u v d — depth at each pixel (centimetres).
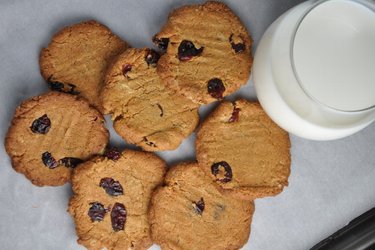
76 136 49
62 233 50
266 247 51
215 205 50
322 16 43
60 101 49
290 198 51
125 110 49
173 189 49
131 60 49
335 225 51
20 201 50
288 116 44
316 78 43
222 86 48
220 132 49
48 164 49
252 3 51
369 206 51
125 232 49
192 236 49
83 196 48
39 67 50
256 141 49
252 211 50
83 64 50
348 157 51
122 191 49
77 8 50
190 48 48
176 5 51
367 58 43
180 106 49
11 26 50
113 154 49
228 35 49
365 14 43
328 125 44
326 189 51
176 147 49
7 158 49
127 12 51
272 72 44
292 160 51
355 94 43
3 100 50
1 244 49
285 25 44
